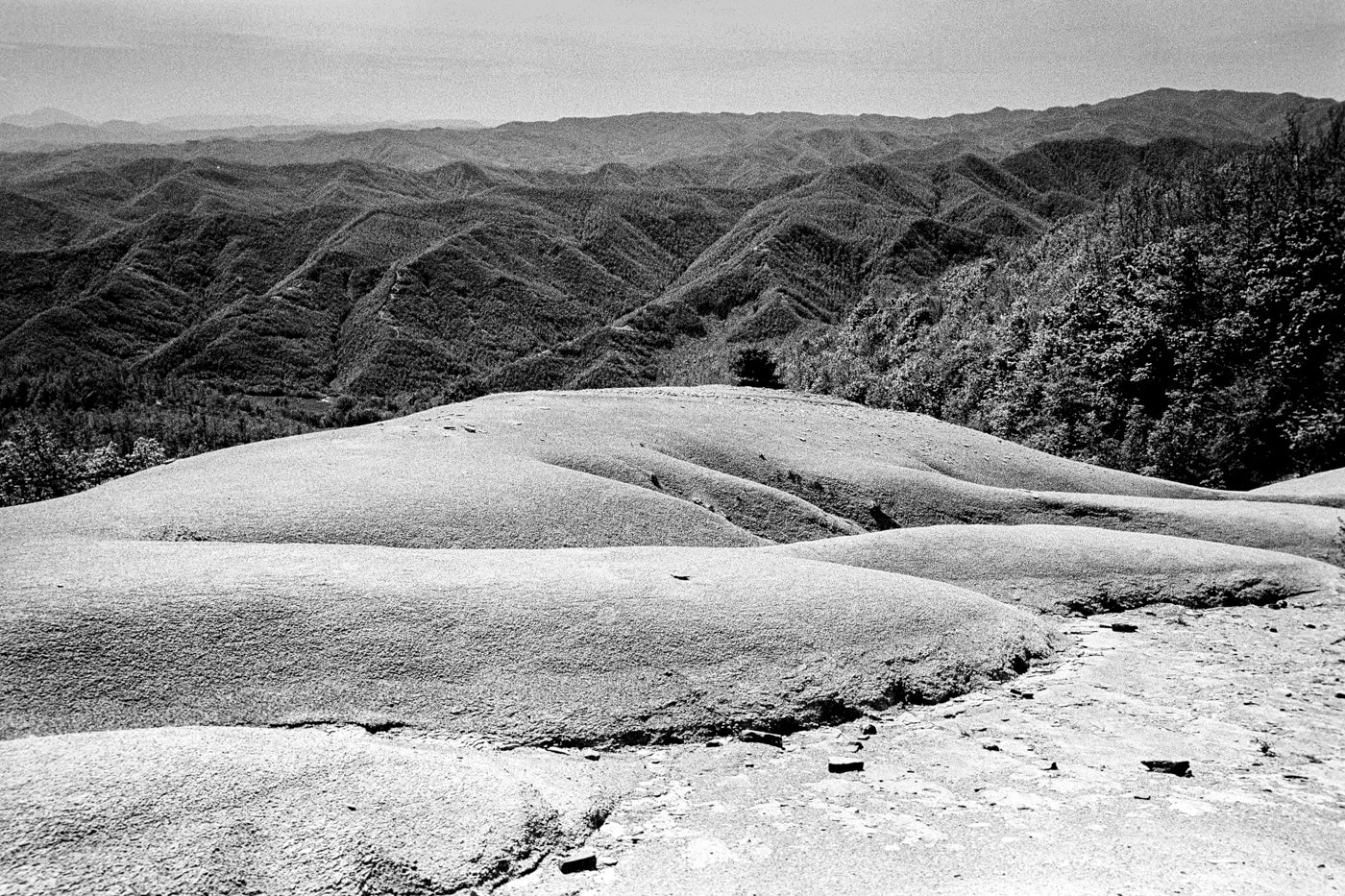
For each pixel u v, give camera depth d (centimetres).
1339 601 2520
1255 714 1653
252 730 1316
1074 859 1056
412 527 2445
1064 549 2716
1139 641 2136
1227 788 1309
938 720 1606
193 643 1517
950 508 3791
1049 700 1717
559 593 1845
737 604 1895
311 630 1598
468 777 1221
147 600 1611
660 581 1995
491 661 1589
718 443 4056
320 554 1977
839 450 4444
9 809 1012
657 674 1614
